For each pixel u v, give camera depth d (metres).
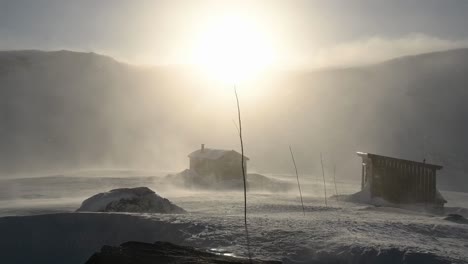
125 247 12.34
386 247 13.43
